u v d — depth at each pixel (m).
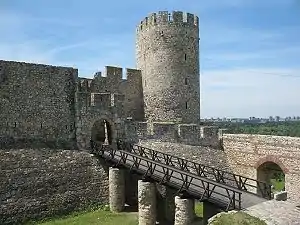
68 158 20.09
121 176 19.67
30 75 20.03
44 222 17.94
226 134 26.30
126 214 19.14
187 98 27.08
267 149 23.62
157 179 17.45
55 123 20.67
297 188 21.91
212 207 16.91
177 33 26.72
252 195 16.00
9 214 17.14
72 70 21.69
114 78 26.31
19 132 19.34
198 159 24.42
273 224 12.15
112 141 22.41
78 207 19.31
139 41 28.55
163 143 23.67
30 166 18.62
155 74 26.83
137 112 27.95
